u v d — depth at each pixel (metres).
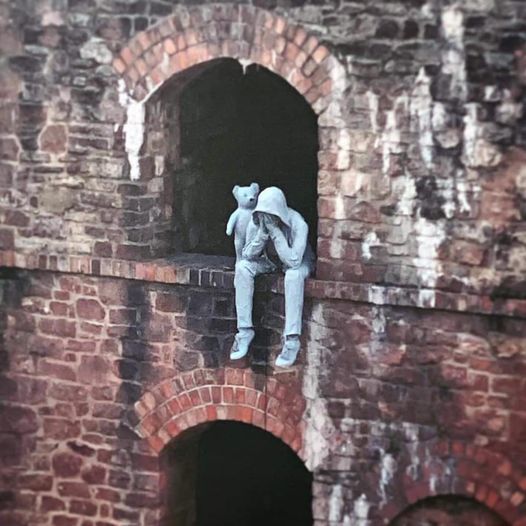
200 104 19.48
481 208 16.75
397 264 17.17
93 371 18.59
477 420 17.25
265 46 17.23
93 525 18.97
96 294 18.39
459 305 16.98
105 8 17.70
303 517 21.52
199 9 17.38
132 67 17.77
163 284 18.11
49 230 18.39
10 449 19.11
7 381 18.95
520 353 16.94
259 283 17.67
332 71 17.02
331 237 17.38
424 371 17.34
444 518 17.73
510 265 16.77
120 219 18.17
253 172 21.41
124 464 18.70
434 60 16.62
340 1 16.83
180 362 18.25
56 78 18.03
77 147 18.12
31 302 18.67
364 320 17.44
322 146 17.22
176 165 18.70
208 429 21.31
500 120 16.53
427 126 16.80
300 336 17.70
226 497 21.58
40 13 17.92
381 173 17.05
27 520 19.20
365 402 17.64
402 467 17.67
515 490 17.27
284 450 21.89
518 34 16.30
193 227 19.53
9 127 18.28
